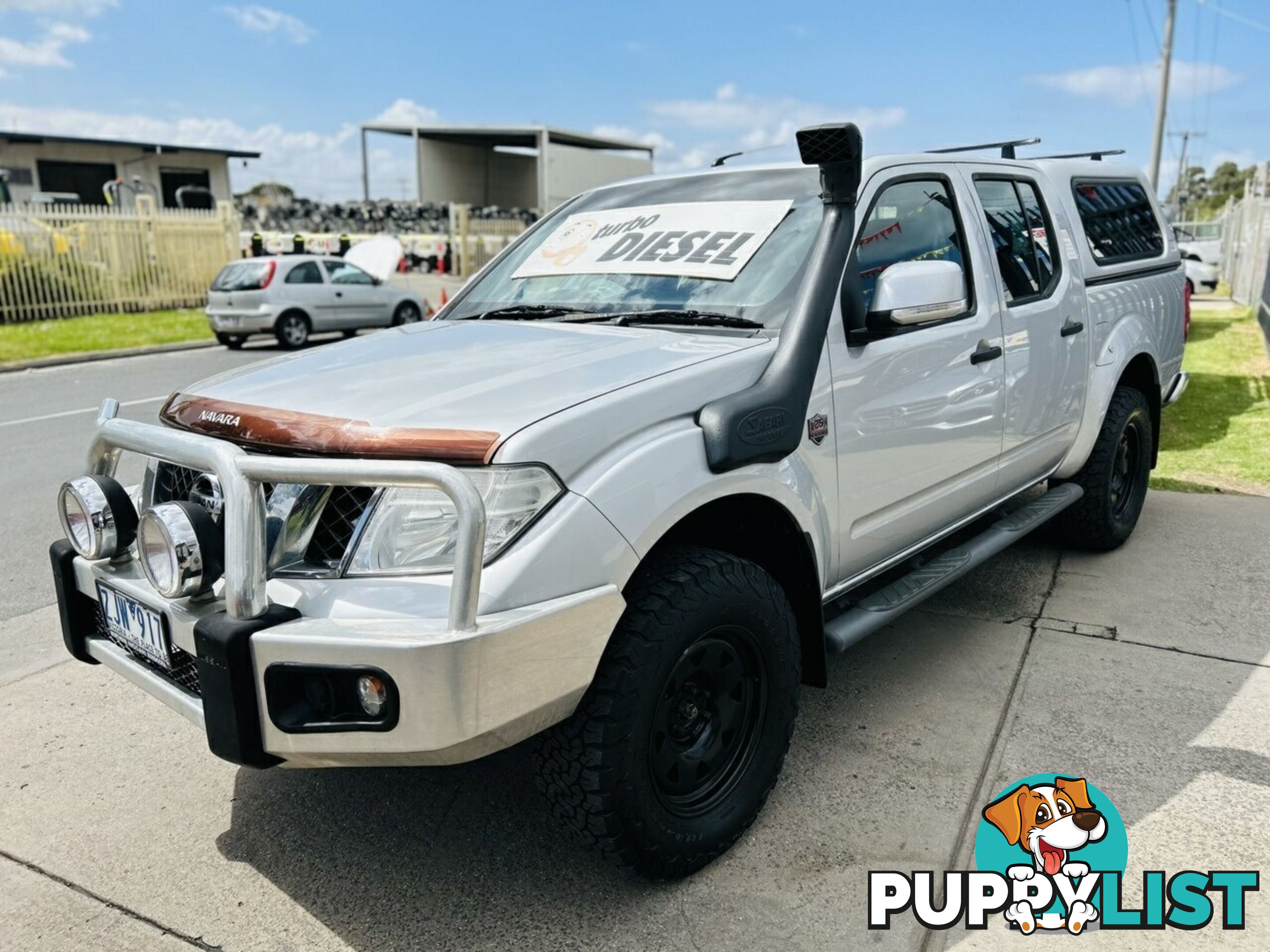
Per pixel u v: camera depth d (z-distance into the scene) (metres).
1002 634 3.91
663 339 2.74
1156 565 4.64
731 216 3.24
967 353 3.41
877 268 3.10
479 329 3.08
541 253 3.60
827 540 2.86
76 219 18.50
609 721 2.17
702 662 2.44
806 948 2.22
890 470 3.09
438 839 2.68
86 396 10.84
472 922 2.34
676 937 2.27
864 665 3.67
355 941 2.30
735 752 2.58
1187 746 3.02
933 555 3.80
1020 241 3.96
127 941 2.31
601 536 2.13
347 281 16.44
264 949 2.28
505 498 2.06
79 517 2.46
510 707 1.99
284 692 2.01
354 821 2.78
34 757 3.16
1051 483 4.64
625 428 2.27
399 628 1.95
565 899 2.41
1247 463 6.52
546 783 2.25
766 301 2.88
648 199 3.58
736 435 2.40
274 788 2.96
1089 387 4.37
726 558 2.44
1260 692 3.36
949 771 2.91
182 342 15.66
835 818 2.70
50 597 4.62
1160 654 3.68
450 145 43.09
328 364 2.71
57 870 2.58
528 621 1.98
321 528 2.18
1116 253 4.78
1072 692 3.39
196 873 2.56
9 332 16.00
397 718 1.91
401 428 2.14
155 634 2.27
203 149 32.75
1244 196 19.02
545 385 2.34
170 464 2.54
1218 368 10.38
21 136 29.09
